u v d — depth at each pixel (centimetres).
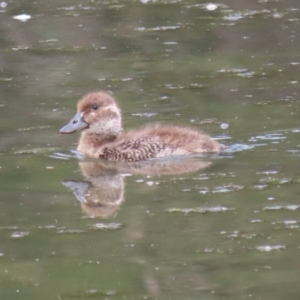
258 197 1169
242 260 977
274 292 905
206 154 1395
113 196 1195
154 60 2114
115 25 2486
